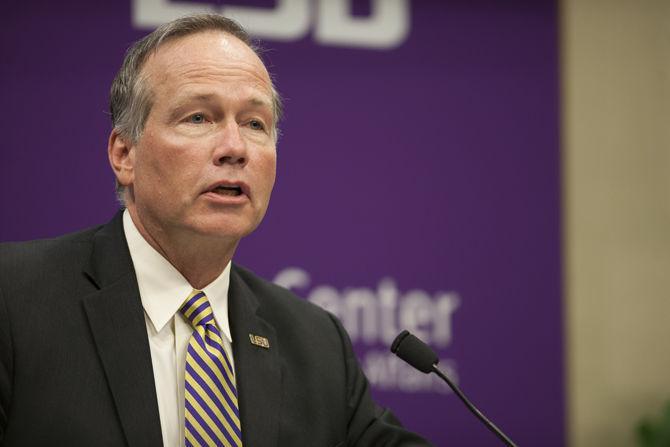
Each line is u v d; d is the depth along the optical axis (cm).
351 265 917
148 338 410
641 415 979
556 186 961
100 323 400
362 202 924
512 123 958
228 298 452
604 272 985
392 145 935
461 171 945
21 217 847
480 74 957
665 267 997
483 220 944
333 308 910
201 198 402
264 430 414
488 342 937
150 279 424
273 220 905
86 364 388
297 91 921
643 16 1009
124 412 380
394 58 944
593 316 980
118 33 880
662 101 1007
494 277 941
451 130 946
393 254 926
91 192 863
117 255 425
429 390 921
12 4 858
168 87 407
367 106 934
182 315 425
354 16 941
